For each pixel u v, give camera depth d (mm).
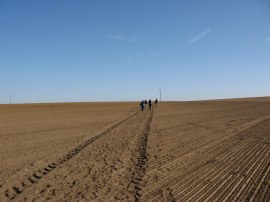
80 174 10891
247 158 13344
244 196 8531
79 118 36188
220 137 19609
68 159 13297
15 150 15359
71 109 63156
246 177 10367
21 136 20375
